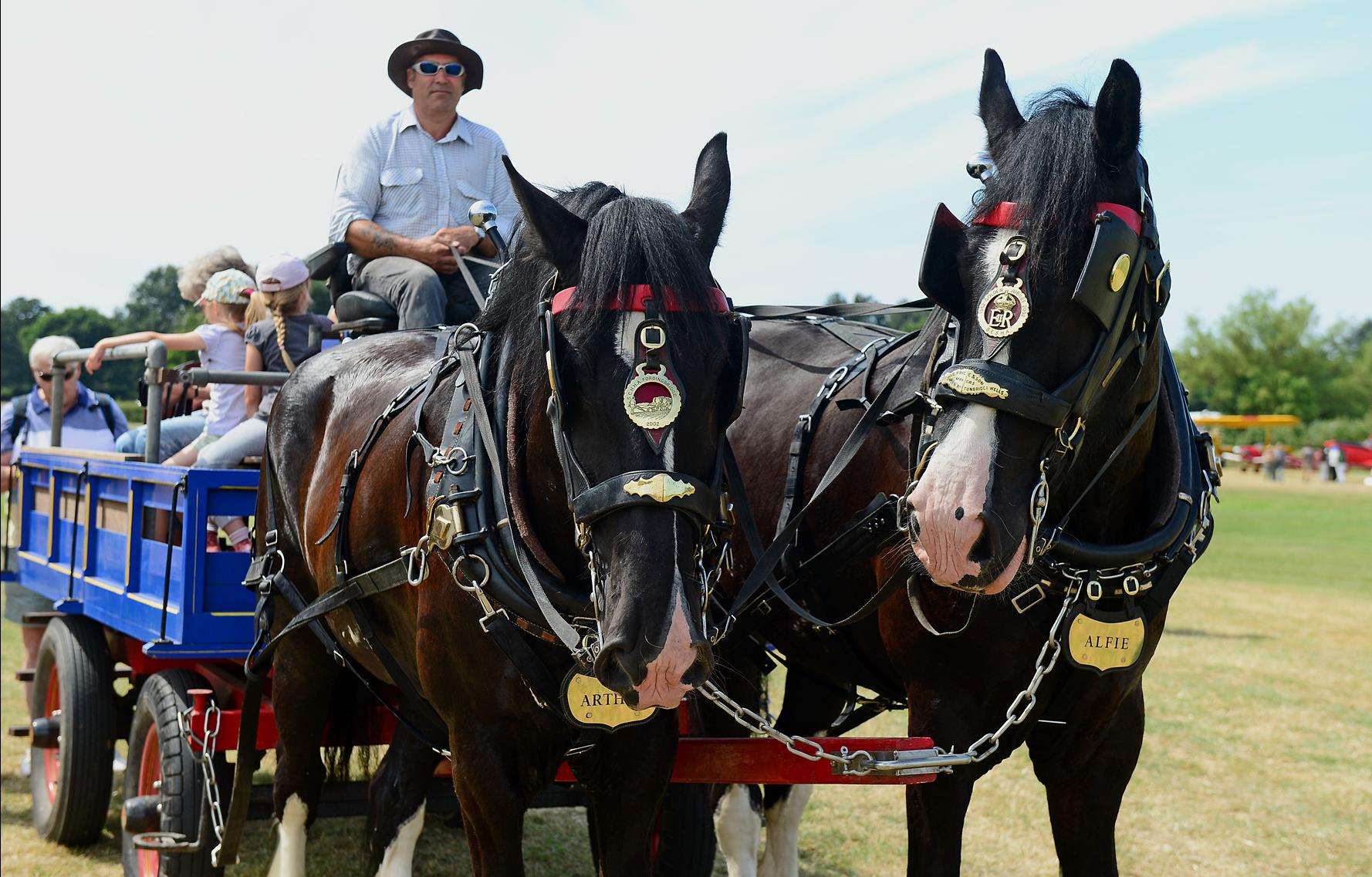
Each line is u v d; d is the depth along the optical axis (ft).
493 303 7.99
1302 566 47.19
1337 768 18.13
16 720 20.86
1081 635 7.73
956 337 7.40
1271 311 243.81
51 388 18.94
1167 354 8.43
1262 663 26.30
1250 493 107.45
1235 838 15.10
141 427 16.35
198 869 11.68
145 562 12.46
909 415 8.36
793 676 11.57
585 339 6.51
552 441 7.08
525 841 15.40
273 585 10.48
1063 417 6.82
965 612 8.00
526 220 6.97
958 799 8.24
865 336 10.52
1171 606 35.32
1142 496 8.27
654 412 6.35
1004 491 6.72
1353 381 238.07
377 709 11.41
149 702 12.44
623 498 6.28
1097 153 7.14
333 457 9.82
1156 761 18.53
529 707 7.63
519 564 7.26
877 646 9.14
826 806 16.96
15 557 17.94
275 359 14.39
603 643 6.19
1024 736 8.30
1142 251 7.16
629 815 7.82
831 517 9.12
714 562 6.95
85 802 14.19
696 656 6.15
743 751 8.81
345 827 15.89
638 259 6.50
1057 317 6.82
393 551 8.64
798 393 10.21
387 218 14.52
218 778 11.84
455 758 7.89
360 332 13.35
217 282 15.19
